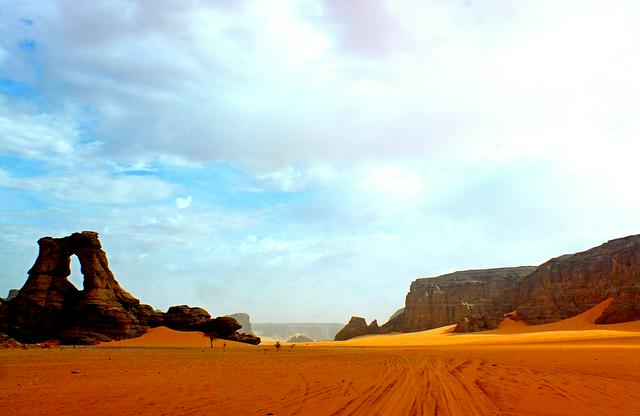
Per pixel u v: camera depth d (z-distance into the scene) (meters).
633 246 170.00
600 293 176.75
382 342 174.00
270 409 16.42
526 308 197.00
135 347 96.31
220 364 42.03
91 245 120.50
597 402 17.94
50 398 19.47
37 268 118.50
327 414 15.40
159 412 15.92
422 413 15.62
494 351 66.44
